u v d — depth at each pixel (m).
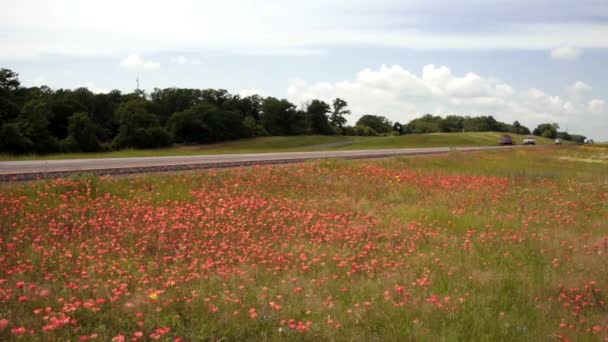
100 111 103.06
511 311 6.83
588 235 11.76
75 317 5.64
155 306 6.07
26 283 6.75
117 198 11.98
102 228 9.77
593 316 6.93
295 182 16.42
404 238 10.68
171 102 137.00
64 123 86.69
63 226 9.69
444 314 6.48
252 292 6.94
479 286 7.79
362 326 6.01
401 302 6.76
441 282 7.88
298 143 116.38
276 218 11.41
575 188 20.11
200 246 9.10
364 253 9.09
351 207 13.78
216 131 120.31
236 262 8.45
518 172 25.77
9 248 8.00
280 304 6.55
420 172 22.50
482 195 16.89
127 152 31.59
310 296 6.94
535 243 10.72
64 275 7.23
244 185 14.96
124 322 5.58
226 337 5.42
